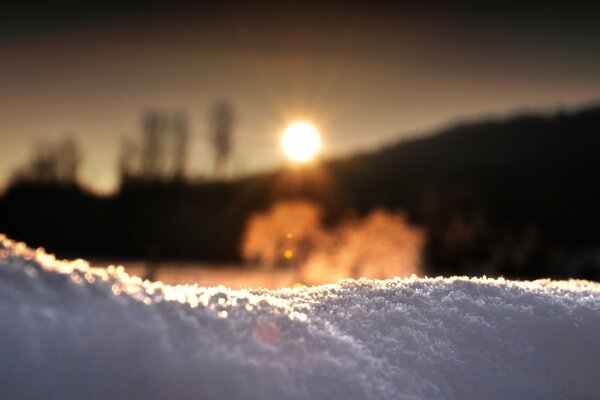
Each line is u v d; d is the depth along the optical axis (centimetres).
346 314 222
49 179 4931
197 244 4541
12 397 153
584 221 4984
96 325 168
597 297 262
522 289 264
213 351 170
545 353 219
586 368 215
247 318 189
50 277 179
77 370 159
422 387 193
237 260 4109
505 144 7031
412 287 260
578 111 7700
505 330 226
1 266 176
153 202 4962
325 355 183
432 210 3956
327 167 5822
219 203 4900
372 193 5331
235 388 163
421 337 214
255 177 5238
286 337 186
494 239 3781
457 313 233
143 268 2708
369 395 175
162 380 161
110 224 4841
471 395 198
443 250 3622
